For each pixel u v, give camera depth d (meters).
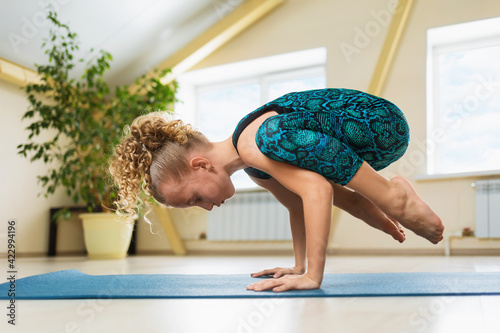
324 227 1.18
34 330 0.75
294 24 5.03
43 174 5.11
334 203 1.59
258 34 5.21
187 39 5.14
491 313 0.86
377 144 1.30
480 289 1.18
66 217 4.45
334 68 4.74
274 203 4.83
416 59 4.42
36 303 1.07
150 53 5.14
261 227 4.85
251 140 1.27
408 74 4.43
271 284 1.19
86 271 2.33
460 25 4.30
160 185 1.30
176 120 1.35
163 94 4.60
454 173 4.12
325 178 1.23
